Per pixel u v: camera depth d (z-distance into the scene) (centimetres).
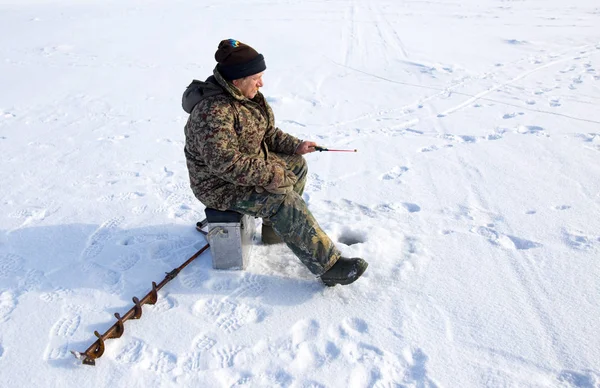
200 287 266
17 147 507
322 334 230
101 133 547
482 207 346
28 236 326
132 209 360
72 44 1078
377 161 442
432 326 233
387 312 243
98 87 747
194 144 242
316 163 443
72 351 215
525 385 199
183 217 345
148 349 225
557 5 1573
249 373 210
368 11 1527
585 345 218
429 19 1360
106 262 293
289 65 862
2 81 793
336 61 890
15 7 1770
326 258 247
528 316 238
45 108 648
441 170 413
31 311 252
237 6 1659
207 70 845
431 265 279
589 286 256
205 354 221
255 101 263
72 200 379
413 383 202
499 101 620
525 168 407
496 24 1252
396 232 313
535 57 869
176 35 1163
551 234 306
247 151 255
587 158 420
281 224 247
